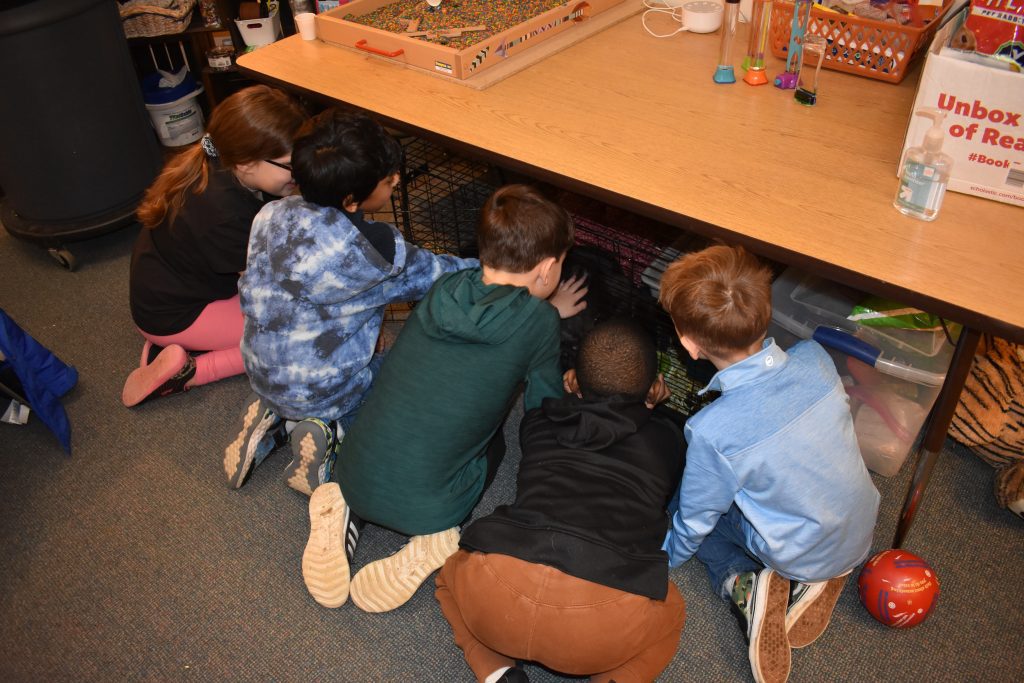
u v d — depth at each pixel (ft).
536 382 5.11
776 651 4.66
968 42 4.54
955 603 5.06
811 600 4.81
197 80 10.27
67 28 7.16
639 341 4.80
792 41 5.64
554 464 4.55
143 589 5.41
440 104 5.81
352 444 5.09
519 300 4.72
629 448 4.62
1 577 5.50
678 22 6.97
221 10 8.86
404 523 5.01
